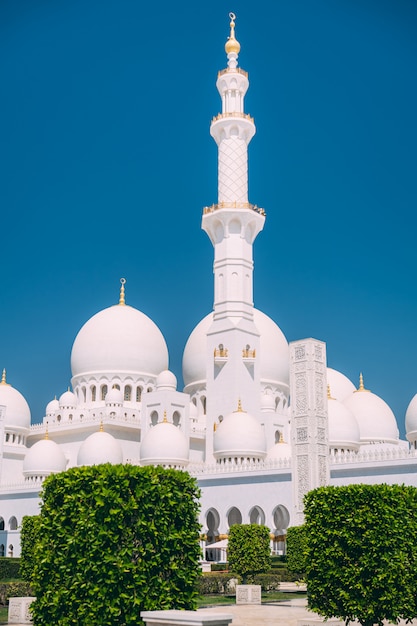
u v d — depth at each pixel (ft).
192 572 88.48
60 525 86.58
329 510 99.45
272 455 295.07
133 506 84.58
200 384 370.73
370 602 94.89
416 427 305.32
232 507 266.98
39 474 321.32
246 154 327.88
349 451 295.89
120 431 343.05
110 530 83.51
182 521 89.35
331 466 246.06
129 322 383.65
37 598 87.30
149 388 377.09
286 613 137.39
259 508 260.01
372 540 94.99
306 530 101.76
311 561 99.71
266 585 185.16
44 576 86.48
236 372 304.50
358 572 94.79
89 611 81.51
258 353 314.96
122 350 374.43
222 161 325.01
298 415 222.28
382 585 93.86
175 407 328.29
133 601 82.17
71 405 368.68
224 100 332.80
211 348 315.78
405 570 95.45
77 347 384.68
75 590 82.89
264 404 349.20
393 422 342.85
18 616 123.75
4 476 351.05
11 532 307.99
